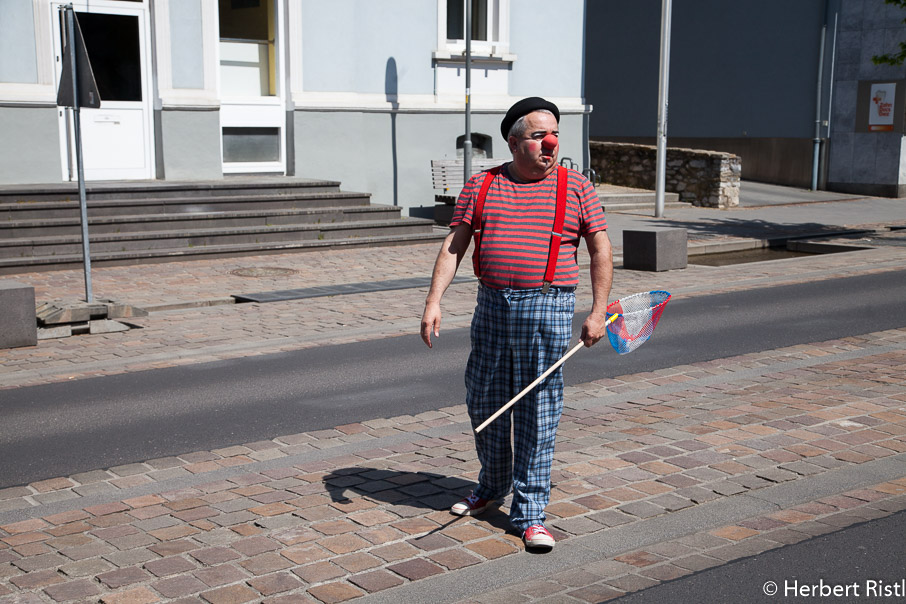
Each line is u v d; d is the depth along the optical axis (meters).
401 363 7.91
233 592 3.67
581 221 4.16
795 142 27.00
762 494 4.71
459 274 12.74
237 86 16.88
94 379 7.43
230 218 14.15
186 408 6.57
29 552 4.07
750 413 6.16
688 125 29.23
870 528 4.30
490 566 3.94
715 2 28.16
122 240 12.90
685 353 8.18
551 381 4.15
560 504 4.60
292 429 6.06
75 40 9.44
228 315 9.95
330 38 17.34
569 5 20.77
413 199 18.91
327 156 17.53
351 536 4.23
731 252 16.08
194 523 4.40
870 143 25.73
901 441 5.51
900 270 13.33
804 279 12.58
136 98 15.43
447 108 19.05
